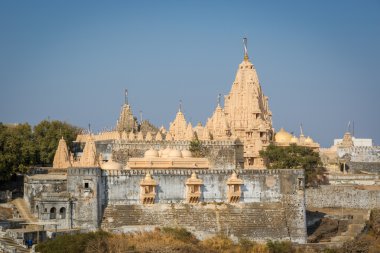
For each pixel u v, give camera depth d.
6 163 168.25
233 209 161.62
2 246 134.12
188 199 159.75
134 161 166.00
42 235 143.12
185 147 186.25
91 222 152.38
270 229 162.12
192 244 151.38
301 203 165.38
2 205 162.38
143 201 157.00
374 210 182.62
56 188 158.00
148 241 147.88
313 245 161.38
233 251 154.12
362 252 163.00
